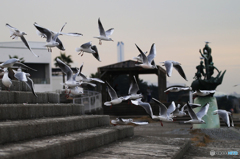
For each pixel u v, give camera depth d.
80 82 12.20
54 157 7.16
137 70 31.91
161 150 9.59
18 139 7.56
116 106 30.17
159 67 30.78
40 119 9.95
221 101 52.41
